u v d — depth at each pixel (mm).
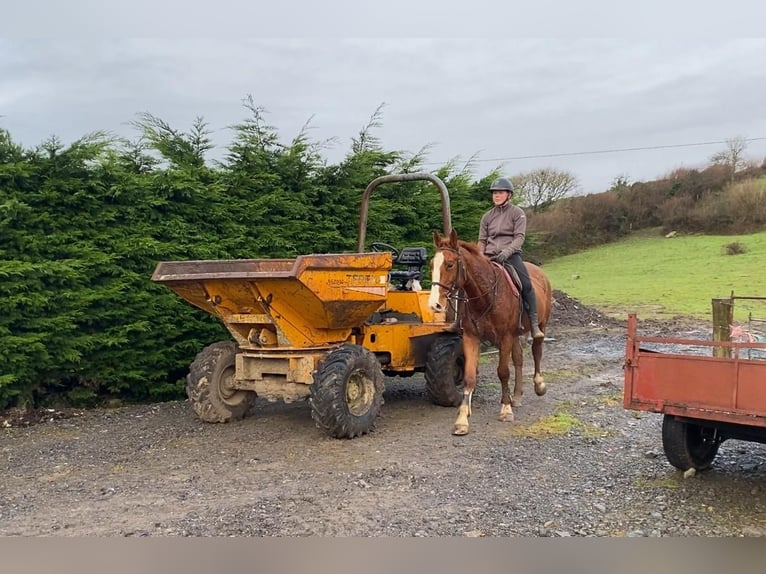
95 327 9039
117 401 9469
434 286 6891
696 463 5949
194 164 10461
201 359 8031
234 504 5426
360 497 5551
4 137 8453
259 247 10477
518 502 5422
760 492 5598
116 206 9164
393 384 10633
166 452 6973
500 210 8250
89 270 8742
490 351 13781
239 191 10523
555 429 7602
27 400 8648
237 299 7547
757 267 25672
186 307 9680
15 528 5016
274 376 7730
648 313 18656
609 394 9453
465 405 7543
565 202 37750
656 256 30547
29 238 8258
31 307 8219
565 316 17984
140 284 9312
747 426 5379
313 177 11539
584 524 4992
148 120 10328
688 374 5250
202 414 7945
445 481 5926
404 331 8609
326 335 7773
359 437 7371
